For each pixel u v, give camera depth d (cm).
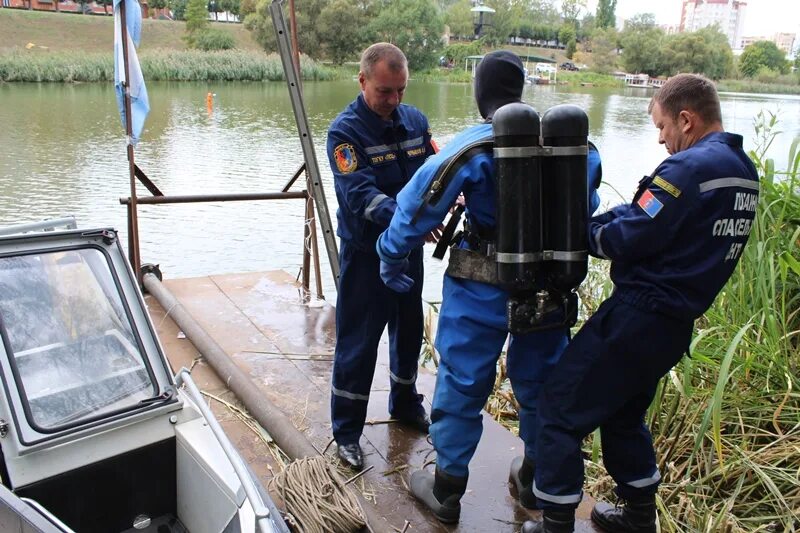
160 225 789
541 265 208
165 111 1584
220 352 375
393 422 321
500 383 440
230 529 198
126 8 448
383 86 248
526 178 197
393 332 297
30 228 245
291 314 457
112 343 229
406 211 213
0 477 202
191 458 221
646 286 199
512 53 218
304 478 259
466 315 218
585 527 251
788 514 271
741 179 194
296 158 1092
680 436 321
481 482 277
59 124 1348
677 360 208
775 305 357
